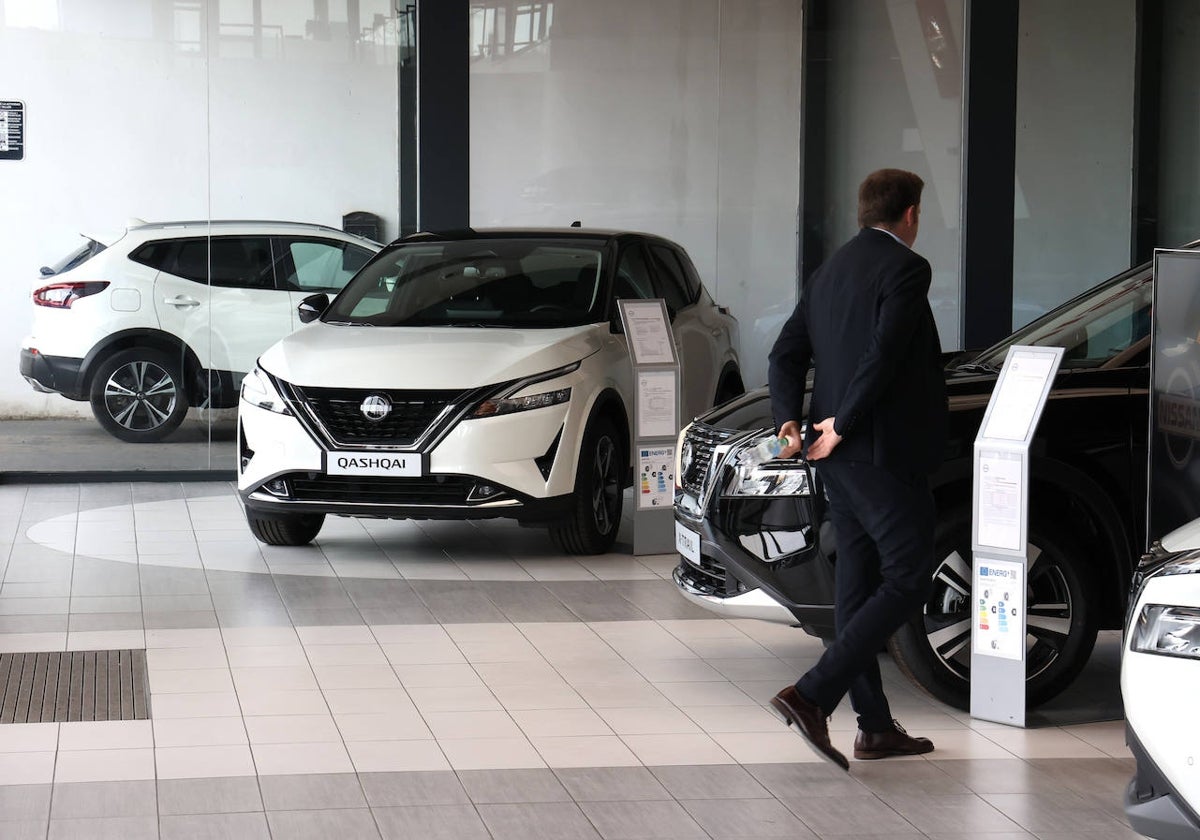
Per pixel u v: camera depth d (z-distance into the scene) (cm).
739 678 627
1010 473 542
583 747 530
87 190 1149
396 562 862
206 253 1172
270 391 841
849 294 489
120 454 1167
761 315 1274
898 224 500
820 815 463
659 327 885
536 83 1225
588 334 881
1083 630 564
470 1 1207
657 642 686
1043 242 1275
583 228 1012
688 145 1252
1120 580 567
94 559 868
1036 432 557
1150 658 360
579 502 850
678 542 625
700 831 448
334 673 628
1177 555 373
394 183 1200
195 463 1177
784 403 511
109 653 657
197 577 818
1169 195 1291
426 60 1178
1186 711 350
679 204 1254
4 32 1130
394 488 823
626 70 1237
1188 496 516
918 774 503
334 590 788
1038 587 573
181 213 1166
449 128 1187
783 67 1260
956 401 578
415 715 568
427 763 511
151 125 1157
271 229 1181
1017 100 1262
